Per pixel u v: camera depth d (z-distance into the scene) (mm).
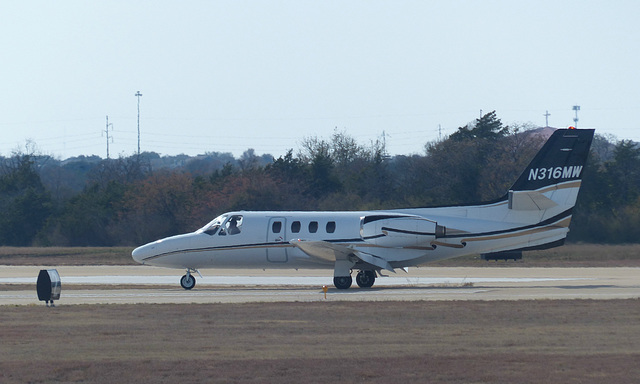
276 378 49469
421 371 51219
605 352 58125
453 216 116938
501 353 57781
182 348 60625
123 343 63250
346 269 116125
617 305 88500
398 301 94000
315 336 66438
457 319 77000
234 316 80125
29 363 54656
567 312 82250
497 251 116438
